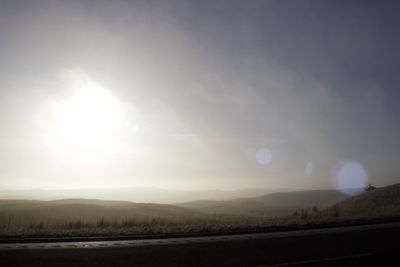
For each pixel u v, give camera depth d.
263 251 13.84
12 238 17.34
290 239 17.00
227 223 27.06
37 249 13.97
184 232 20.02
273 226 22.69
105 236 18.39
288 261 12.07
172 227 23.11
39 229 22.33
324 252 13.64
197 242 16.11
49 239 16.91
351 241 16.27
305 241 16.33
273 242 16.06
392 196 62.38
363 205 61.47
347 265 11.46
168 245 15.23
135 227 23.84
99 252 13.46
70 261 11.90
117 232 19.84
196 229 21.48
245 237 17.80
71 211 66.75
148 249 14.20
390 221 25.38
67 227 25.20
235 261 12.12
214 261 12.12
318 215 35.94
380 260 12.18
